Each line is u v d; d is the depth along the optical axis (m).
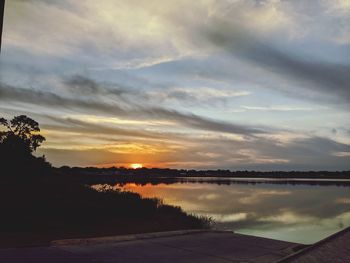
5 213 14.71
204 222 22.09
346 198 64.50
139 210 21.67
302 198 63.53
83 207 19.02
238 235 14.12
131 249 9.99
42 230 12.75
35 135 46.66
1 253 8.33
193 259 9.45
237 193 76.06
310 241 20.75
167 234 12.98
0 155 34.50
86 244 10.19
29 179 29.36
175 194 61.50
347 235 13.41
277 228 26.25
